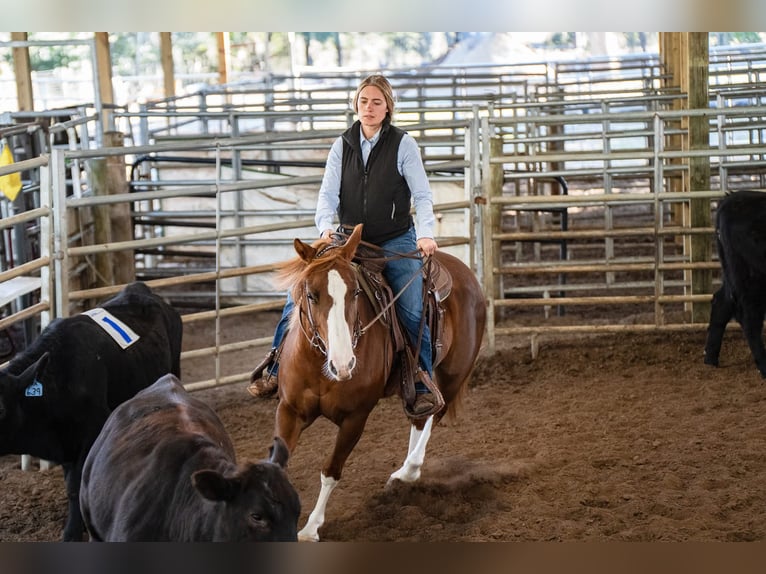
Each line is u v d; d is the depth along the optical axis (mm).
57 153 6027
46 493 5500
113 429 3811
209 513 3062
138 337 5480
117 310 5586
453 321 5273
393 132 4730
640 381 7301
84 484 3834
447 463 5594
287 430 4531
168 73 17828
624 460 5531
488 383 7523
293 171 12141
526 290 9195
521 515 4773
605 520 4664
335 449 4551
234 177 10305
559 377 7551
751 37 26500
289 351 4473
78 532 4773
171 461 3379
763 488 4969
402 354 4754
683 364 7691
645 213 14320
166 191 6793
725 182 8617
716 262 8094
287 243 10180
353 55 30750
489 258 8016
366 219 4758
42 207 6062
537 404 6859
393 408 6945
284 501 2967
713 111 7898
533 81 24297
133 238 9891
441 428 6395
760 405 6504
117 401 5266
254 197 10492
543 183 13570
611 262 8375
